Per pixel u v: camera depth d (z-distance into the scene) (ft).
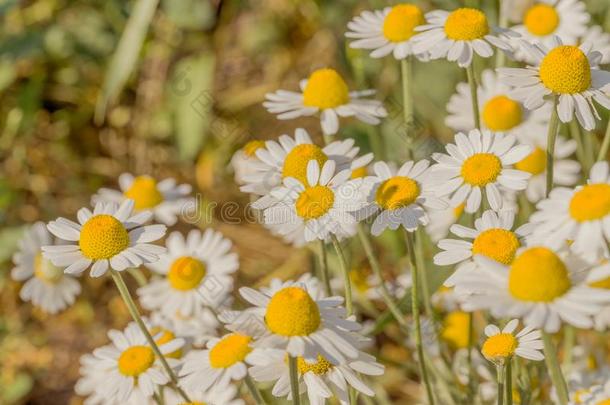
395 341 2.23
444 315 1.97
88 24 2.77
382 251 2.25
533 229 1.63
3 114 2.81
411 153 1.89
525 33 1.99
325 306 1.60
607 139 1.83
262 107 2.68
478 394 1.85
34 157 2.80
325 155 1.73
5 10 2.46
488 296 1.53
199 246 1.92
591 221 1.58
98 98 2.81
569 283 1.53
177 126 2.62
